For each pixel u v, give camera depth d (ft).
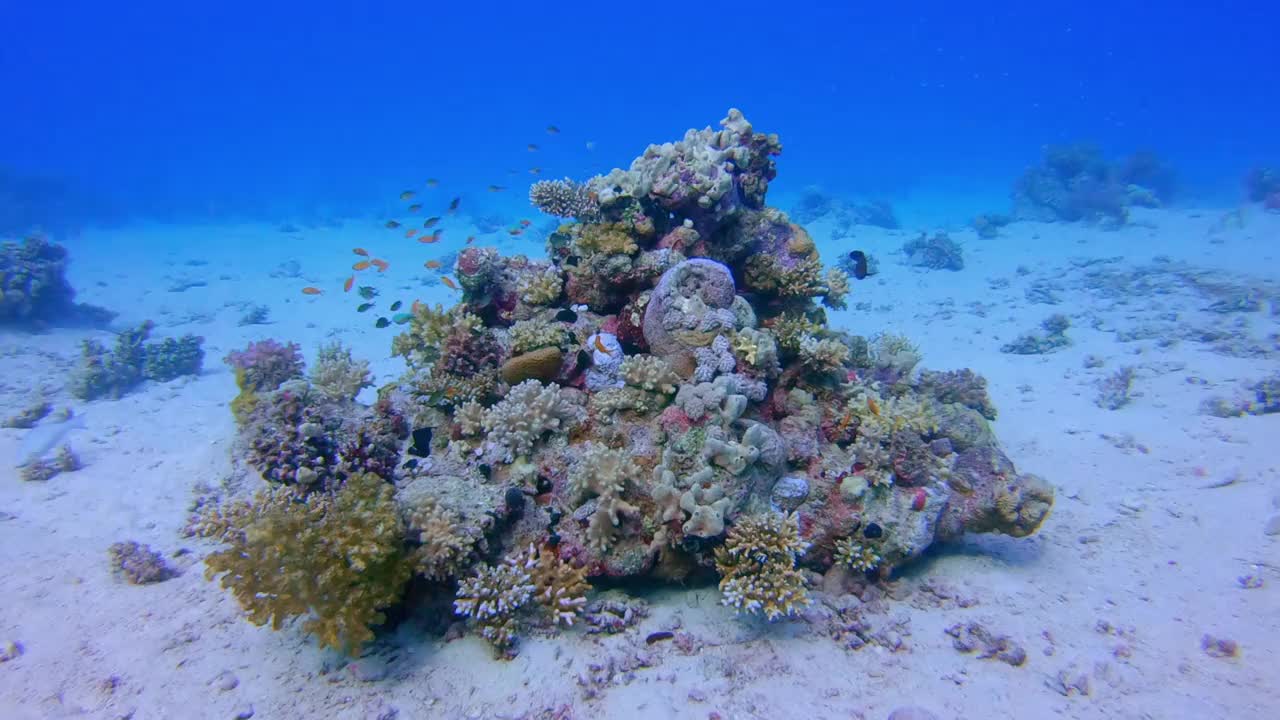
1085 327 60.29
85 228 155.33
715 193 26.71
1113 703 16.25
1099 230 106.73
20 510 27.84
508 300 27.96
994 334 60.90
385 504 18.10
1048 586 21.40
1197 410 38.47
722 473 19.77
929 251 93.30
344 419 23.25
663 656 17.94
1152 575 22.02
